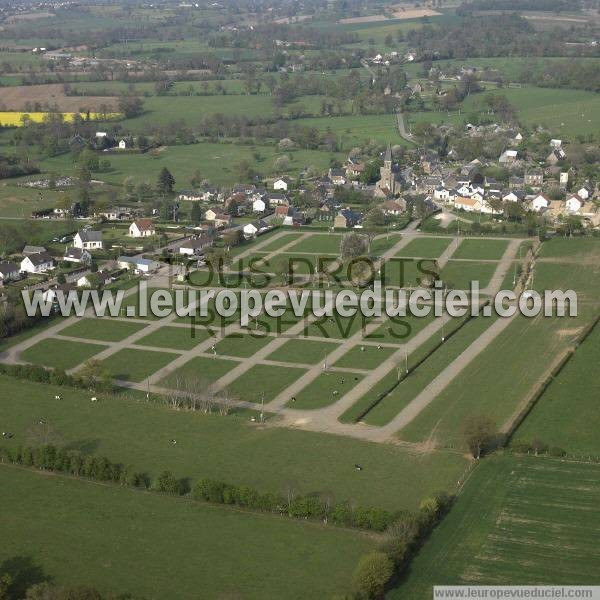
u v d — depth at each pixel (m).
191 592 166.38
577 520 185.50
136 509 195.25
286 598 163.88
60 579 171.12
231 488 195.62
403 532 176.38
